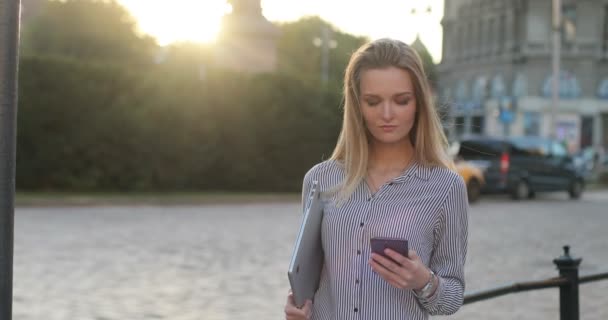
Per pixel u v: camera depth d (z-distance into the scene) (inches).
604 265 402.6
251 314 265.9
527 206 823.1
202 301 284.7
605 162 1775.3
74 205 664.4
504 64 2827.3
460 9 3134.8
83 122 783.1
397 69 96.8
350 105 99.7
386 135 97.2
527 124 2706.7
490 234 528.4
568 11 2682.1
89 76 785.6
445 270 97.3
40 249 402.9
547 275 360.5
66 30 1675.7
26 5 1840.6
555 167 969.5
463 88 3088.1
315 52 2758.4
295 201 798.5
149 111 813.9
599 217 688.4
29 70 761.0
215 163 868.0
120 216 588.7
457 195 97.7
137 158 811.4
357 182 98.0
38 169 770.8
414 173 98.1
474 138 930.1
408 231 95.1
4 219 93.7
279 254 405.1
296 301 93.4
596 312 280.5
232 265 366.3
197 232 493.4
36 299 282.7
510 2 2787.9
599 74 2689.5
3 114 93.0
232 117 867.4
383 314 95.0
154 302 281.4
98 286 308.5
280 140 901.2
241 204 745.6
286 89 905.5
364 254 96.1
